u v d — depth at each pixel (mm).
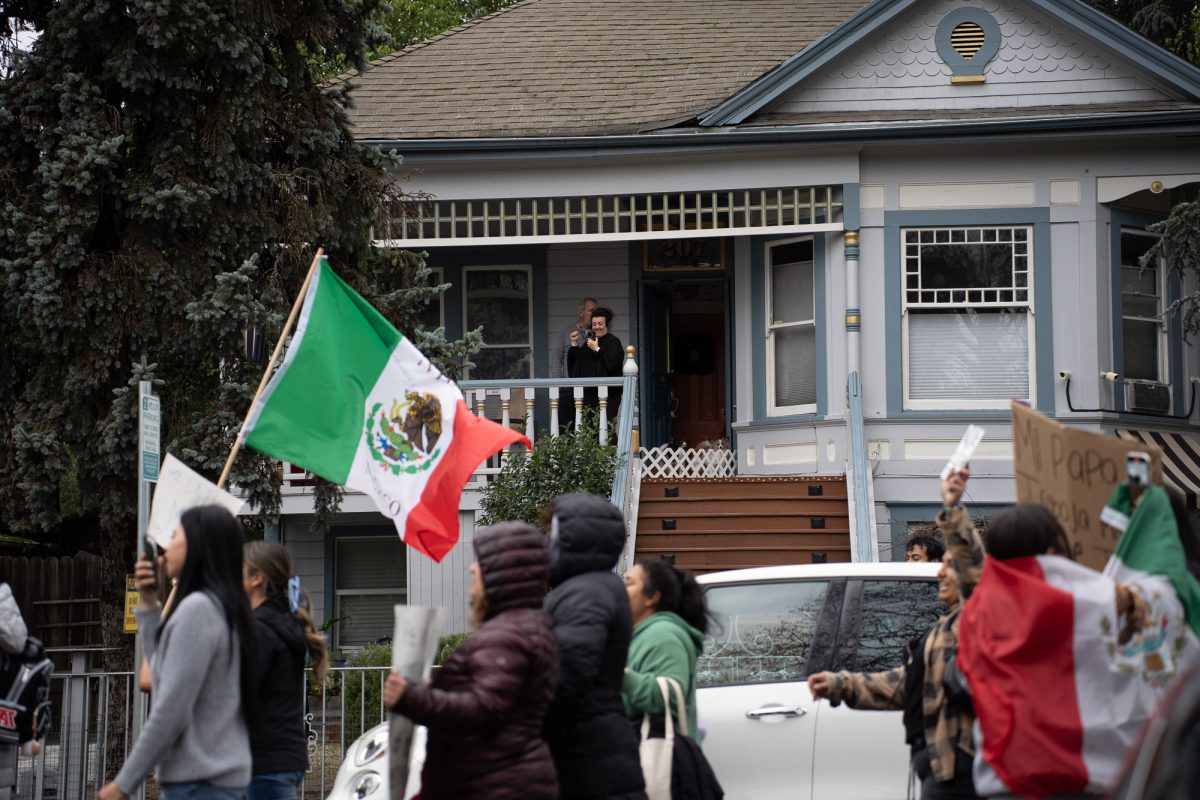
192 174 12797
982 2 18469
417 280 14305
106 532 12938
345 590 19156
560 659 5719
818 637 8156
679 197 18438
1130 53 18094
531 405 16969
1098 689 5238
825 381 18109
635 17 22641
